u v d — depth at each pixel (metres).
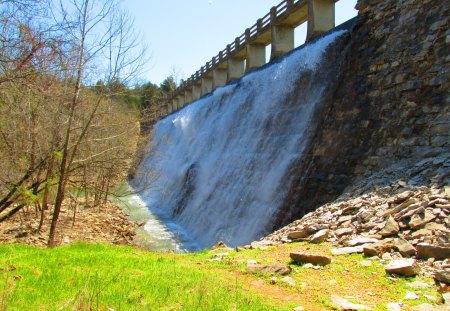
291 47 24.62
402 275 6.57
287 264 7.89
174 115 50.12
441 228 7.52
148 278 6.75
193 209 23.08
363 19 15.41
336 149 14.02
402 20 13.36
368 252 7.59
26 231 17.45
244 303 5.58
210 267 8.46
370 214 9.20
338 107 14.95
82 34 12.91
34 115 12.51
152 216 26.56
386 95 12.99
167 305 5.39
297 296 6.22
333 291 6.30
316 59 17.44
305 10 21.86
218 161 24.66
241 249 10.12
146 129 62.22
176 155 37.31
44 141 13.82
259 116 21.89
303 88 18.22
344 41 16.14
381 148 12.41
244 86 26.17
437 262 6.75
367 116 13.43
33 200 12.49
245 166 20.31
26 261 7.77
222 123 27.48
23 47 8.46
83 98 14.35
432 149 10.76
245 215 17.33
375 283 6.47
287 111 18.83
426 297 5.74
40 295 5.57
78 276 6.64
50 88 11.91
